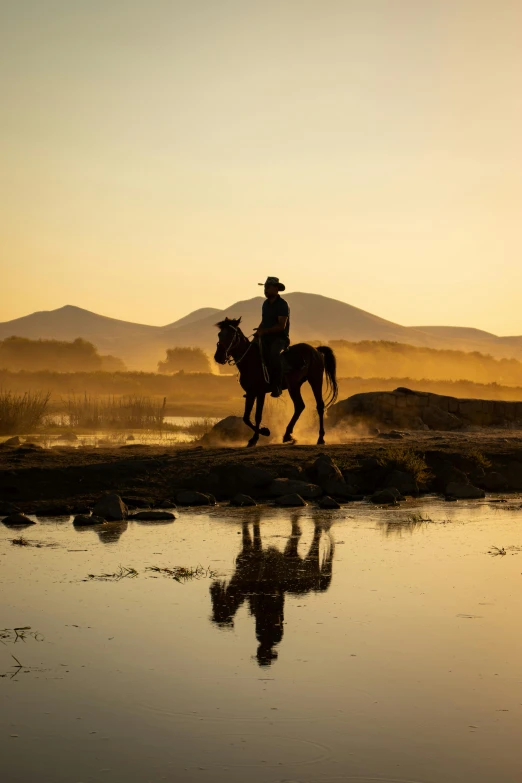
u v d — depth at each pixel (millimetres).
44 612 7574
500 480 16484
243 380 18125
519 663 6293
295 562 9633
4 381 69125
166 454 16453
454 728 5172
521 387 61750
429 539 11078
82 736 5047
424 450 17062
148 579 8805
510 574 9102
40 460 15461
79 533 11336
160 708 5453
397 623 7270
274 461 15648
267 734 5078
